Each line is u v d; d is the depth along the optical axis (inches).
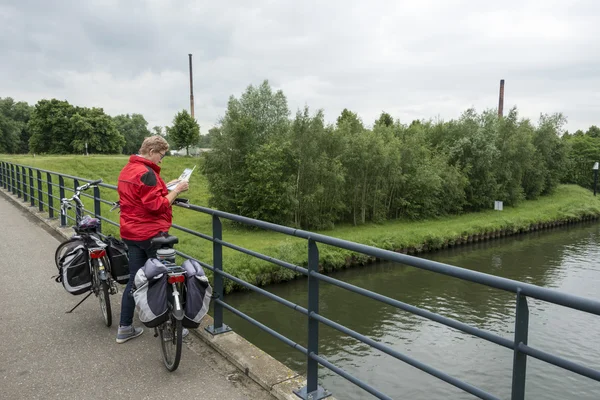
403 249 1088.2
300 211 1192.8
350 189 1341.0
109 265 174.6
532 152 1849.2
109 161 1973.4
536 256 1096.8
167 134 2532.0
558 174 2167.8
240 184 1175.0
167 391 129.0
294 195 1142.3
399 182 1437.0
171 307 129.4
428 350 525.7
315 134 1223.5
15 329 173.5
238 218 145.0
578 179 2583.7
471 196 1669.5
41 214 447.2
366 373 464.8
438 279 844.0
